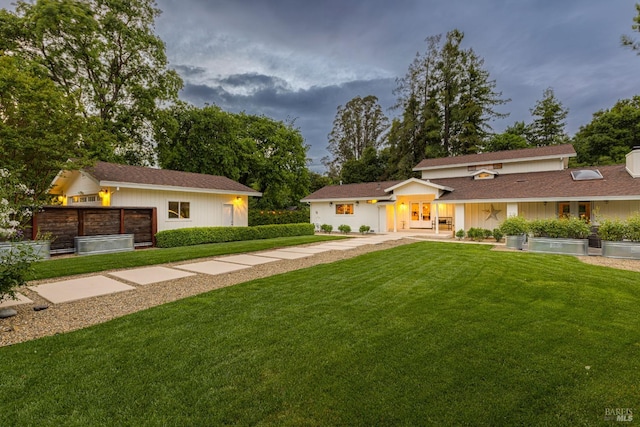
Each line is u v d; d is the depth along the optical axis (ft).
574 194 40.78
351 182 120.67
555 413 6.85
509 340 10.52
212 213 53.93
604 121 84.07
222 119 74.54
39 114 33.01
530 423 6.55
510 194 45.83
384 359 9.26
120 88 66.39
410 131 108.88
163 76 69.82
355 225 68.85
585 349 9.83
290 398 7.40
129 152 72.23
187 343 10.43
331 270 22.61
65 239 32.24
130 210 37.47
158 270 23.89
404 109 112.68
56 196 52.19
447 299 15.34
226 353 9.69
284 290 17.19
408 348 9.96
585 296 15.61
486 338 10.70
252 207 86.48
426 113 104.78
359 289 17.33
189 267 25.16
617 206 41.86
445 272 21.65
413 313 13.33
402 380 8.12
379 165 119.44
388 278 19.97
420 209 64.59
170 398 7.39
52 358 9.35
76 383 8.01
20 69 45.24
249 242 42.91
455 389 7.72
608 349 9.83
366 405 7.11
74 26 53.42
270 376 8.36
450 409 6.97
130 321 12.51
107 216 35.53
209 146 73.87
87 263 25.43
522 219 36.88
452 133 107.14
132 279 20.75
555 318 12.60
